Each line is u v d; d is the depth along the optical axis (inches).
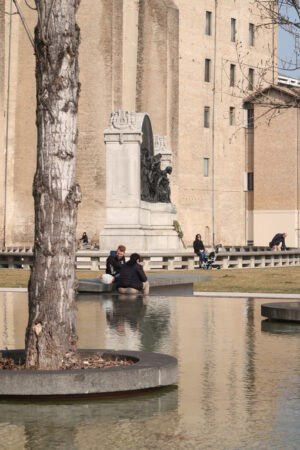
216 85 3363.7
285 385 412.2
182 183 3196.4
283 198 3339.1
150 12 3100.4
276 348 546.3
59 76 398.3
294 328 663.1
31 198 2984.7
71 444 298.5
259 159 3400.6
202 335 615.5
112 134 1780.3
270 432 314.3
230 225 3415.4
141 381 384.8
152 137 1996.8
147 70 3110.2
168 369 398.3
